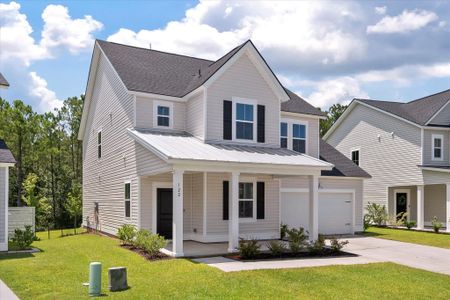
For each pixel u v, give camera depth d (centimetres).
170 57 2548
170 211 2059
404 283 1209
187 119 2133
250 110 2073
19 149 3819
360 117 3612
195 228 2052
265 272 1269
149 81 2161
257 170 1698
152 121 2072
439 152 3067
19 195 3838
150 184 1984
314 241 1766
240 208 2122
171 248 1738
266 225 2184
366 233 2661
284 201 2348
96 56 2600
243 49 2023
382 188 3338
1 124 3703
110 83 2412
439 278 1304
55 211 3953
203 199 2003
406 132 3139
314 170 1841
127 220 2080
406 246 2047
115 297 1007
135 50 2492
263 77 2117
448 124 3080
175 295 1020
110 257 1548
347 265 1438
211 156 1639
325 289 1107
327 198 2562
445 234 2647
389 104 3547
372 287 1145
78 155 5066
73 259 1522
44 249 1803
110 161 2381
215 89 1991
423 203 3081
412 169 3064
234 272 1259
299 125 2523
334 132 3931
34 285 1130
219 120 1991
